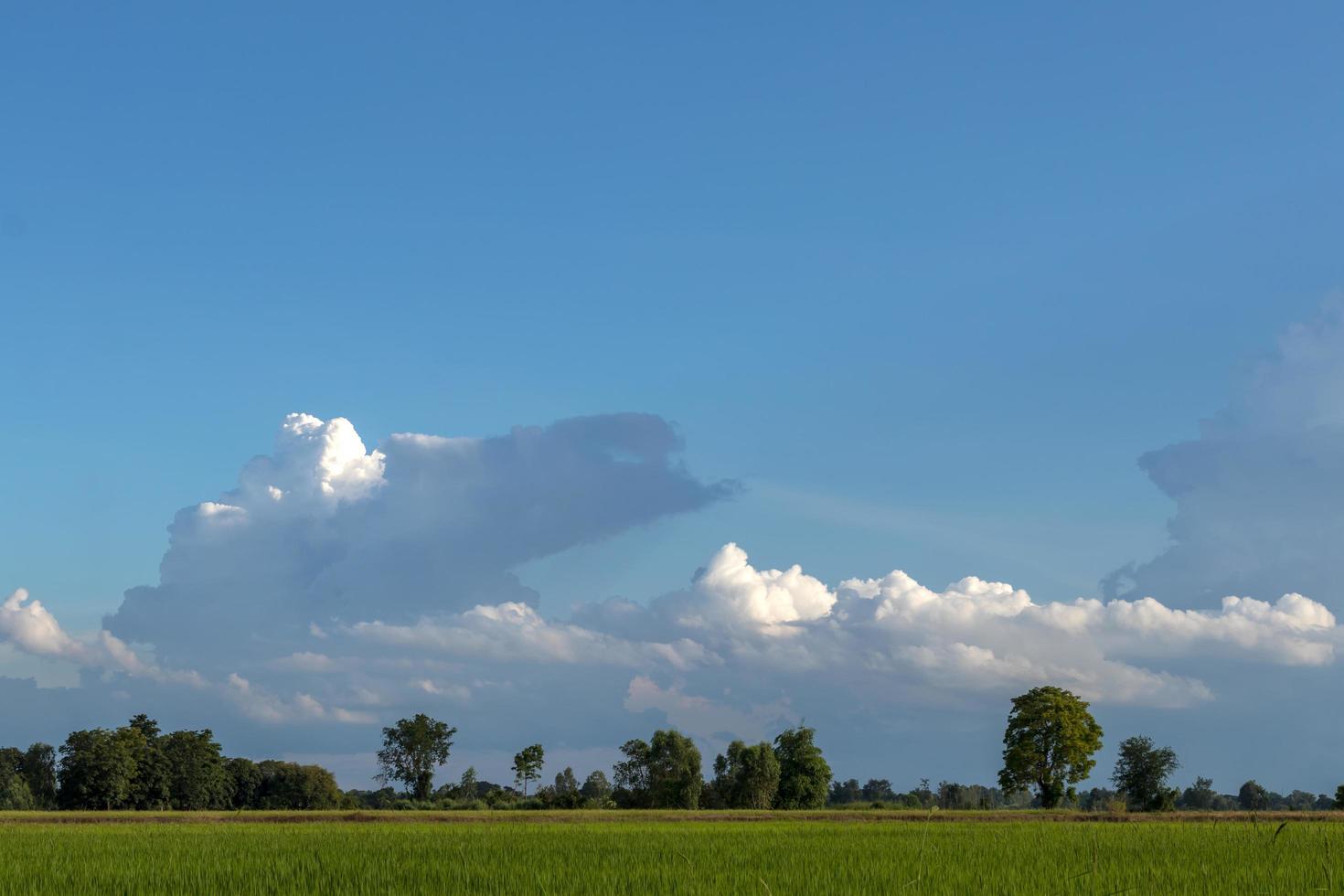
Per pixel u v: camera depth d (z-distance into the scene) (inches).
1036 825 1411.2
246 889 609.0
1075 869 656.4
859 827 1501.0
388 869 692.7
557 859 785.6
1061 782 3211.1
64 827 1577.3
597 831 1339.8
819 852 847.7
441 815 2193.7
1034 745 3223.4
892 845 946.1
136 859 822.5
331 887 613.6
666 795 3705.7
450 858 800.9
